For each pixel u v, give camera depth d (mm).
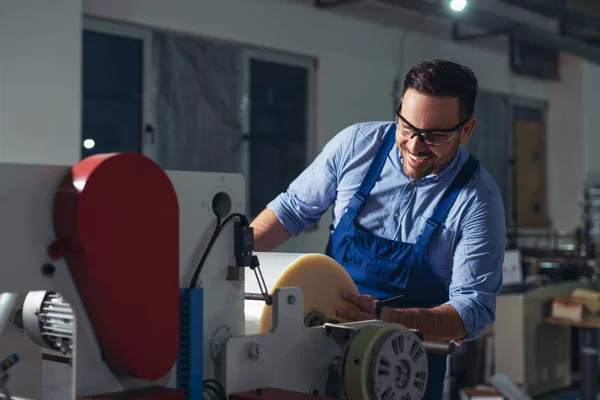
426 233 1625
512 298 4699
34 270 872
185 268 1041
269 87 5148
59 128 3680
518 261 5125
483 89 6668
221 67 4848
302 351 1139
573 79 7406
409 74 1506
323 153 1801
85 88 4223
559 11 6863
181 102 4648
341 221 1723
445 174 1634
